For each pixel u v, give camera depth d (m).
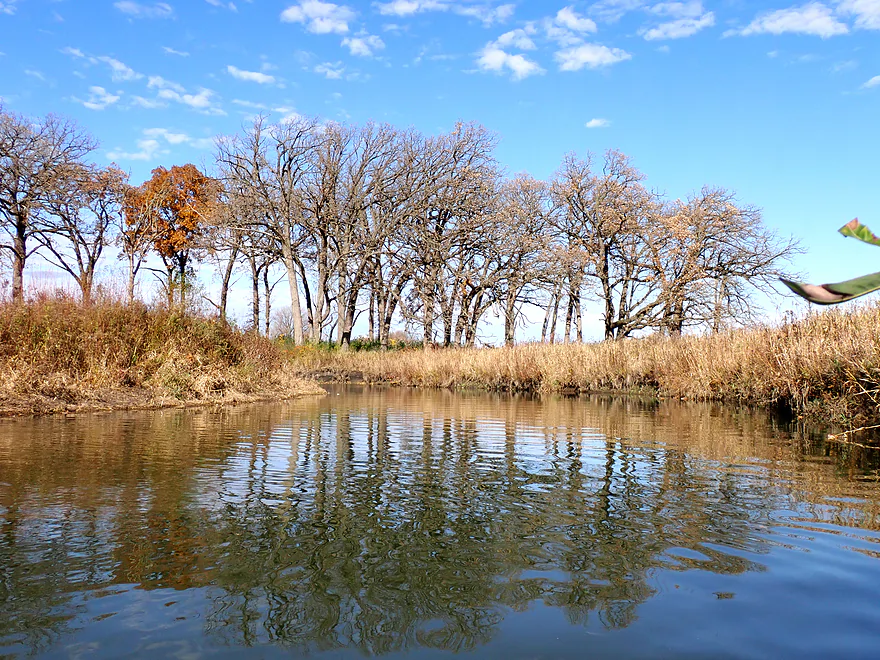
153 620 2.14
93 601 2.29
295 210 30.69
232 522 3.31
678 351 15.93
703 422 8.77
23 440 5.94
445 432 7.34
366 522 3.35
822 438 6.98
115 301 11.59
